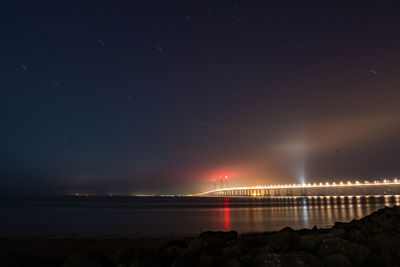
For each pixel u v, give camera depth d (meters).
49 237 28.59
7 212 77.38
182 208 104.38
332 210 75.62
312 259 6.65
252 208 96.50
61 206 121.12
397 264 6.96
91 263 6.72
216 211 80.50
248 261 6.83
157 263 6.83
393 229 11.58
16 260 6.77
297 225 36.78
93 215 66.25
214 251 7.47
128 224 43.22
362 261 6.98
